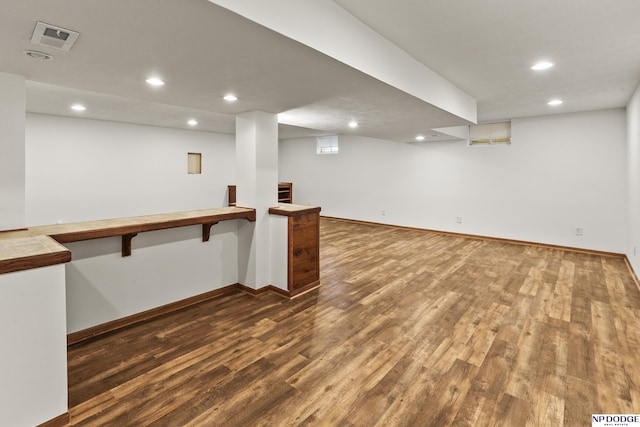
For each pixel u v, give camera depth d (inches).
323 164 356.2
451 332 106.0
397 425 66.4
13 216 85.4
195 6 52.7
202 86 100.1
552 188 223.3
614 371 84.6
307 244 142.6
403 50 106.4
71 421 67.0
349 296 137.1
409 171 292.4
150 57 75.5
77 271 98.7
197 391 76.2
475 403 72.8
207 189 290.5
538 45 103.1
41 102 164.6
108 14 55.0
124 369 84.6
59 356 65.9
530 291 142.5
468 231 261.7
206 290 134.3
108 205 231.5
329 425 66.3
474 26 90.4
